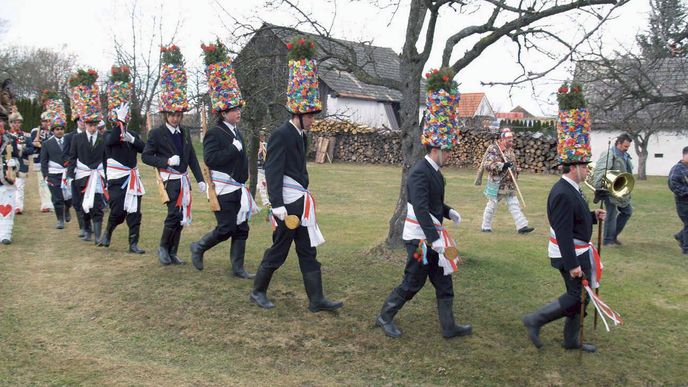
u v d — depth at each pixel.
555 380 4.66
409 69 7.45
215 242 6.62
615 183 6.48
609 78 7.50
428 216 4.89
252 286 6.28
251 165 10.91
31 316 5.53
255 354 4.94
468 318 5.68
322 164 25.94
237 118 6.41
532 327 5.07
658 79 8.40
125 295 5.98
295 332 5.29
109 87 7.48
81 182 8.32
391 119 30.86
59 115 9.53
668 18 7.57
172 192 6.89
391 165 25.77
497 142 9.78
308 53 5.50
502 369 4.79
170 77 6.80
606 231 8.95
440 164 5.13
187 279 6.44
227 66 6.32
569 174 4.95
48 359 4.73
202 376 4.58
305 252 5.61
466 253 7.78
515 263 7.43
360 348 5.06
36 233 9.09
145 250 7.82
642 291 6.61
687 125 12.05
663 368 4.90
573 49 6.36
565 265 4.82
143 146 7.46
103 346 5.00
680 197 8.40
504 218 11.40
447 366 4.81
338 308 5.71
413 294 5.21
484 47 7.33
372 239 8.79
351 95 27.70
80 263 7.16
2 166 8.00
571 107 4.88
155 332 5.27
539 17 6.86
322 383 4.55
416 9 7.43
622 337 5.45
